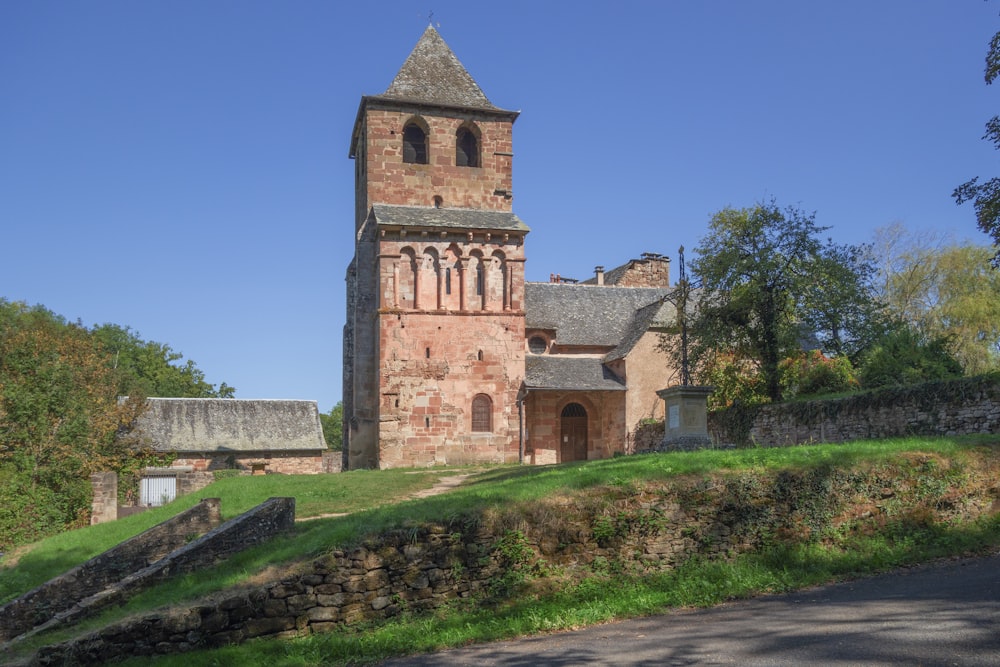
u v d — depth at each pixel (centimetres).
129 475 4069
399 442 3797
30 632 1408
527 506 1320
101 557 1797
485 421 3928
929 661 783
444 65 4319
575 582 1277
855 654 831
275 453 5356
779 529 1381
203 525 1952
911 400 2336
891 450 1559
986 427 2080
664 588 1259
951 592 1065
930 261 5000
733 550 1356
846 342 3866
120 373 4678
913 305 5003
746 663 848
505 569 1272
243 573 1310
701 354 3653
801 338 3684
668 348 3931
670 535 1341
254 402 5619
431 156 4153
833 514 1408
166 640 1152
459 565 1256
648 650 945
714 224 3784
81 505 3525
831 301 3653
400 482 2747
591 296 4775
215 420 5384
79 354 4219
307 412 5684
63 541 2434
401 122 4122
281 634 1180
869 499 1430
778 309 3525
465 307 3941
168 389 7906
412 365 3853
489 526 1282
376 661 1065
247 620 1177
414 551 1248
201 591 1266
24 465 3478
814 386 3294
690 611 1148
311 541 1346
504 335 3975
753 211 3672
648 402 4188
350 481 2827
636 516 1334
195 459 5134
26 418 3578
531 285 4709
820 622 981
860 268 3812
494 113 4238
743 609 1118
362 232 4131
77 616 1420
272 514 1673
